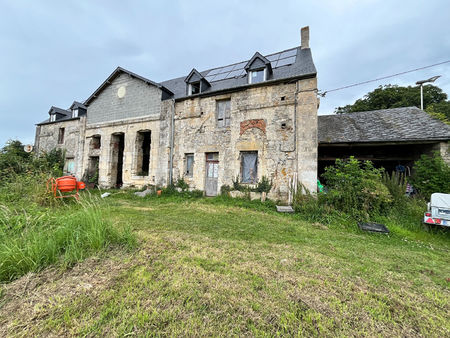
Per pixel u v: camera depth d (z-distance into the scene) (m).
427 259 3.22
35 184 6.46
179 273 2.27
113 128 11.61
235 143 8.38
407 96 17.98
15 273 2.10
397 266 2.86
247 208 6.86
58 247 2.50
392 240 4.24
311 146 7.07
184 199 8.40
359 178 5.56
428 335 1.57
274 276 2.34
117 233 3.06
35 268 2.20
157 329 1.50
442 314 1.83
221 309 1.73
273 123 7.79
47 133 15.49
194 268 2.41
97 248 2.71
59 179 6.28
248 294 1.96
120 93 11.65
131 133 11.05
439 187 5.84
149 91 10.74
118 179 12.24
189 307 1.74
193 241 3.39
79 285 1.99
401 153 8.34
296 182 7.06
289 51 10.55
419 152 7.70
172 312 1.67
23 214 3.63
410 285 2.34
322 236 4.20
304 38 10.11
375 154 8.62
